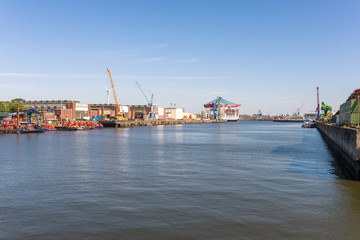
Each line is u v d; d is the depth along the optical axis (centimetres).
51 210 2684
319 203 2856
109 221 2408
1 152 6888
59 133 14750
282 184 3653
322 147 8488
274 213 2575
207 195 3153
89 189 3428
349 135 4334
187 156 6362
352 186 3534
